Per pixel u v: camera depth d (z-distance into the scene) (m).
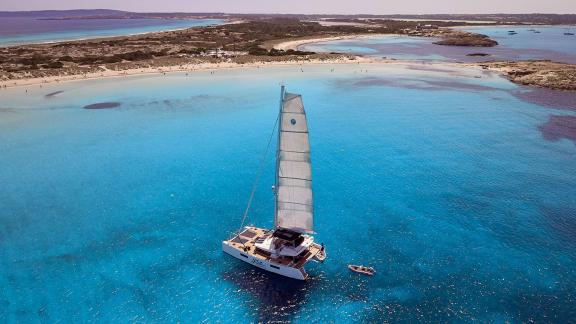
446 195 44.38
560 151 56.88
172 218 39.97
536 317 27.42
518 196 43.94
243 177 49.44
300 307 28.42
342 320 27.34
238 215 40.62
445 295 29.47
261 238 33.56
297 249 31.23
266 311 28.08
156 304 28.61
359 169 51.28
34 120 70.19
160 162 53.78
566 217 39.66
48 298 29.02
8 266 32.47
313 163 53.22
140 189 46.06
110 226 38.44
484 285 30.41
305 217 31.22
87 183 47.47
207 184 47.44
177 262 33.16
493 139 61.91
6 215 40.25
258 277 31.36
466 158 54.59
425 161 53.69
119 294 29.47
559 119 71.81
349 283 30.70
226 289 30.08
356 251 34.50
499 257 33.59
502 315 27.61
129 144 60.12
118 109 77.44
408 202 42.88
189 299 29.11
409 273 31.80
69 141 60.94
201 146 59.59
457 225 38.41
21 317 27.20
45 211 41.09
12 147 58.25
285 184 30.59
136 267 32.47
